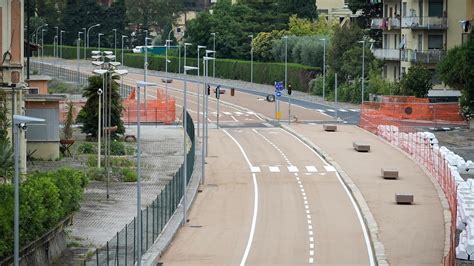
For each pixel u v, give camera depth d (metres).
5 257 105.94
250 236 148.25
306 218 162.12
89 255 125.69
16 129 90.81
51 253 122.31
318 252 138.75
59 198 128.50
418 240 143.25
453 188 164.88
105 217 153.50
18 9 155.88
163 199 148.25
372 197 177.50
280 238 147.50
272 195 181.62
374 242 142.25
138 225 123.06
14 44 155.88
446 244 140.12
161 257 133.50
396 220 157.75
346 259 134.62
